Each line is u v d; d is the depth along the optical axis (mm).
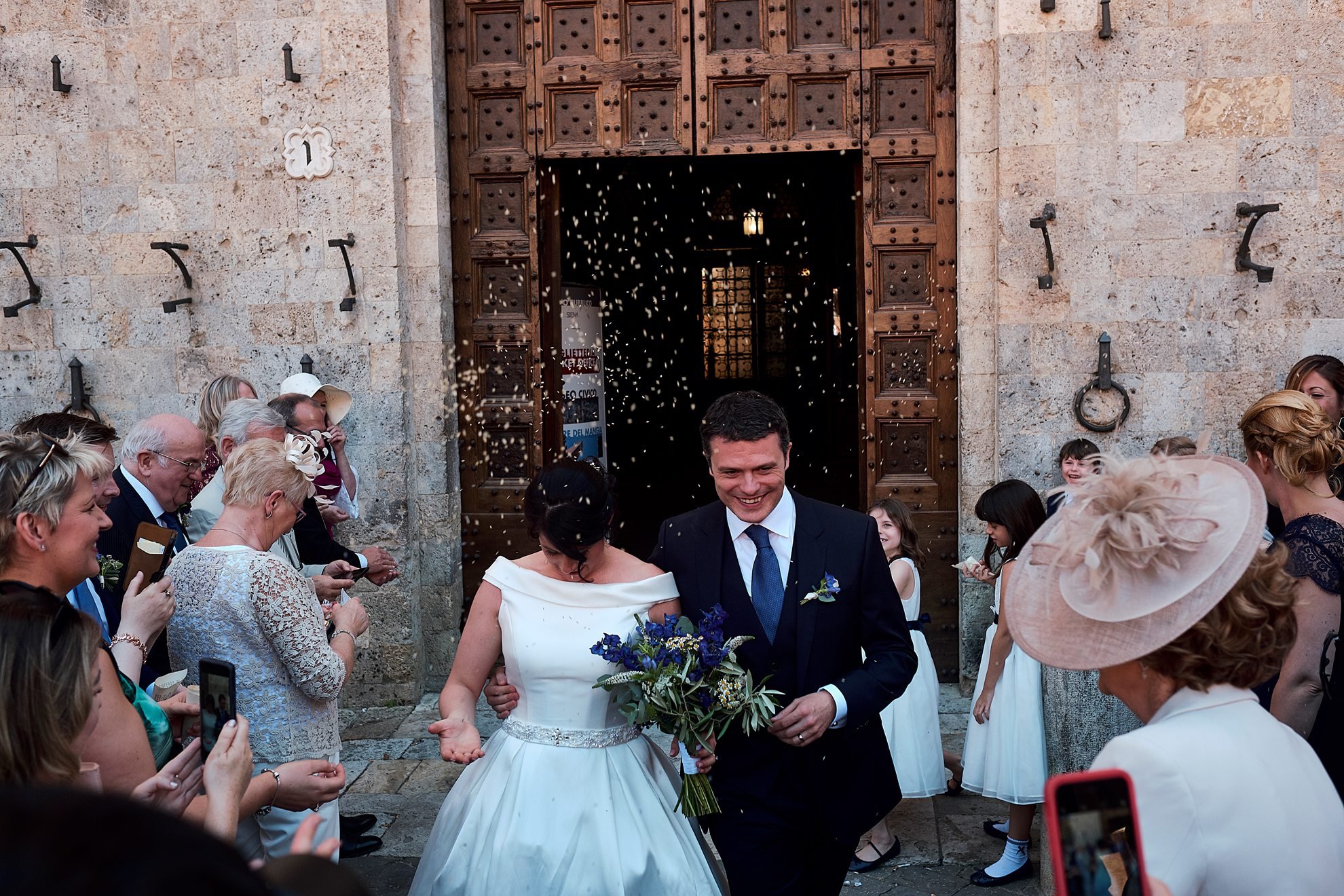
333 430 5617
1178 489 1654
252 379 6492
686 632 2725
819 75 6453
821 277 15125
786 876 2791
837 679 2832
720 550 2912
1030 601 1749
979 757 4168
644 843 2717
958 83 6168
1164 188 5859
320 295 6422
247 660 2996
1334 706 2455
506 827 2703
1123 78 5840
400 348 6406
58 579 2389
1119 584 1608
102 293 6539
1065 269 5953
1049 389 6004
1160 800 1466
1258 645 1558
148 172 6473
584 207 10812
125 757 2193
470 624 2951
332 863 951
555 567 2922
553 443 7016
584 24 6617
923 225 6422
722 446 2764
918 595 4445
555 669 2789
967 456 6242
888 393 6520
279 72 6359
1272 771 1496
